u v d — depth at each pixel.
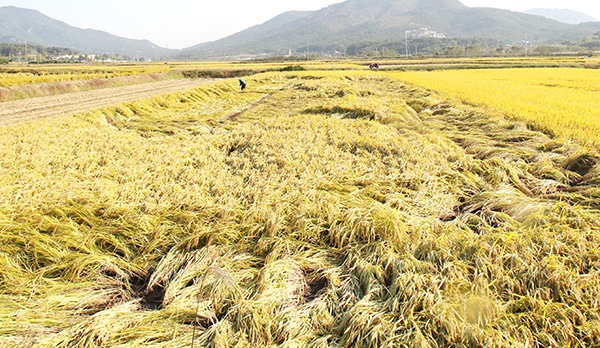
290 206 6.38
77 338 3.72
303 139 10.75
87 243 5.43
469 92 22.58
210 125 15.45
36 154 9.27
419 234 5.34
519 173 8.30
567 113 13.91
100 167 8.58
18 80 32.00
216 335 3.68
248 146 10.47
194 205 6.52
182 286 4.62
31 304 4.24
